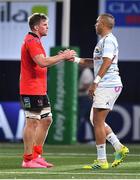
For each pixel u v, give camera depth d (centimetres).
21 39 3722
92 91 2070
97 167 2128
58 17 3716
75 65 3306
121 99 3712
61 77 3300
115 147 2145
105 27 2109
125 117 3547
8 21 3716
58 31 3722
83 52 3728
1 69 3769
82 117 3550
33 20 2191
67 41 3366
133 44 3675
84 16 3716
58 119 3325
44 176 1914
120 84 2117
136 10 3656
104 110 2106
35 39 2167
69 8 3416
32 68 2177
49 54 3356
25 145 2205
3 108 3588
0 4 3706
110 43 2077
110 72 2098
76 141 3484
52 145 3316
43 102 2208
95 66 2116
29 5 3681
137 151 3002
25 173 1998
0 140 3581
